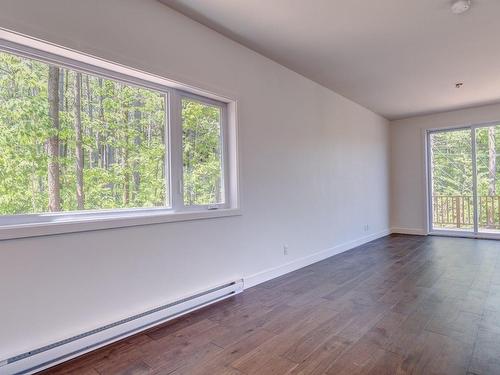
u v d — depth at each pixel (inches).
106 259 79.1
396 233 250.2
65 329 71.3
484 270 138.6
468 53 128.6
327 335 80.6
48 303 68.9
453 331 80.8
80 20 74.5
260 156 128.0
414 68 144.3
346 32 110.4
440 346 73.5
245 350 74.0
